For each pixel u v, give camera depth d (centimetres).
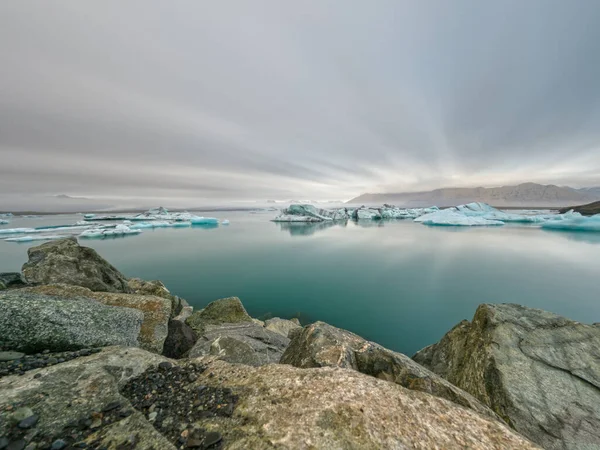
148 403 354
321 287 2486
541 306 1997
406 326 1717
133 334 679
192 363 466
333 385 383
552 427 470
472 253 3722
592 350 605
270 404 347
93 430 296
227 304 1316
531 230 5978
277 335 1112
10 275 1038
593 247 4006
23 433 283
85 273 1059
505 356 604
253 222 9825
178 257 3747
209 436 296
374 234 5831
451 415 339
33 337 510
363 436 292
